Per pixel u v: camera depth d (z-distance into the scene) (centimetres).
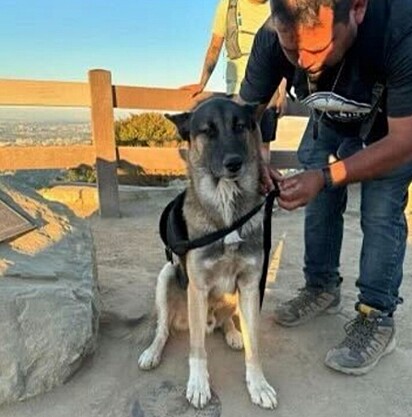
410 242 435
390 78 191
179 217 222
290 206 211
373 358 231
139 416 200
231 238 208
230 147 208
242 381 224
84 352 225
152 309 286
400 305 300
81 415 200
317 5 174
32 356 208
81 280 245
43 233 267
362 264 240
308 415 202
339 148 252
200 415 201
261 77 234
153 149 552
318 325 275
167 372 229
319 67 192
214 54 509
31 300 212
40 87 504
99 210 530
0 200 267
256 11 462
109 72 511
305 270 282
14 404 205
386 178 223
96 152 521
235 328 257
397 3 187
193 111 230
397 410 205
